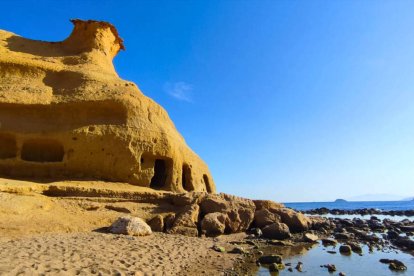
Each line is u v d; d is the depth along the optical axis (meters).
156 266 11.10
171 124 30.55
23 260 9.21
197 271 11.62
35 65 27.77
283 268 12.95
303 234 21.94
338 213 63.72
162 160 27.02
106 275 9.11
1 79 26.50
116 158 23.61
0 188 17.27
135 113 25.62
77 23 35.41
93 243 12.94
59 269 8.87
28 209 16.14
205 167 31.95
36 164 22.83
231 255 14.65
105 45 34.66
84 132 23.62
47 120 24.58
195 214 19.48
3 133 23.27
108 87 27.14
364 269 13.48
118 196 20.72
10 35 33.84
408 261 15.11
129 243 13.85
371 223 29.67
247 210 21.38
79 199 19.56
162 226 18.42
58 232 14.80
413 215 57.72
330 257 15.62
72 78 27.75
